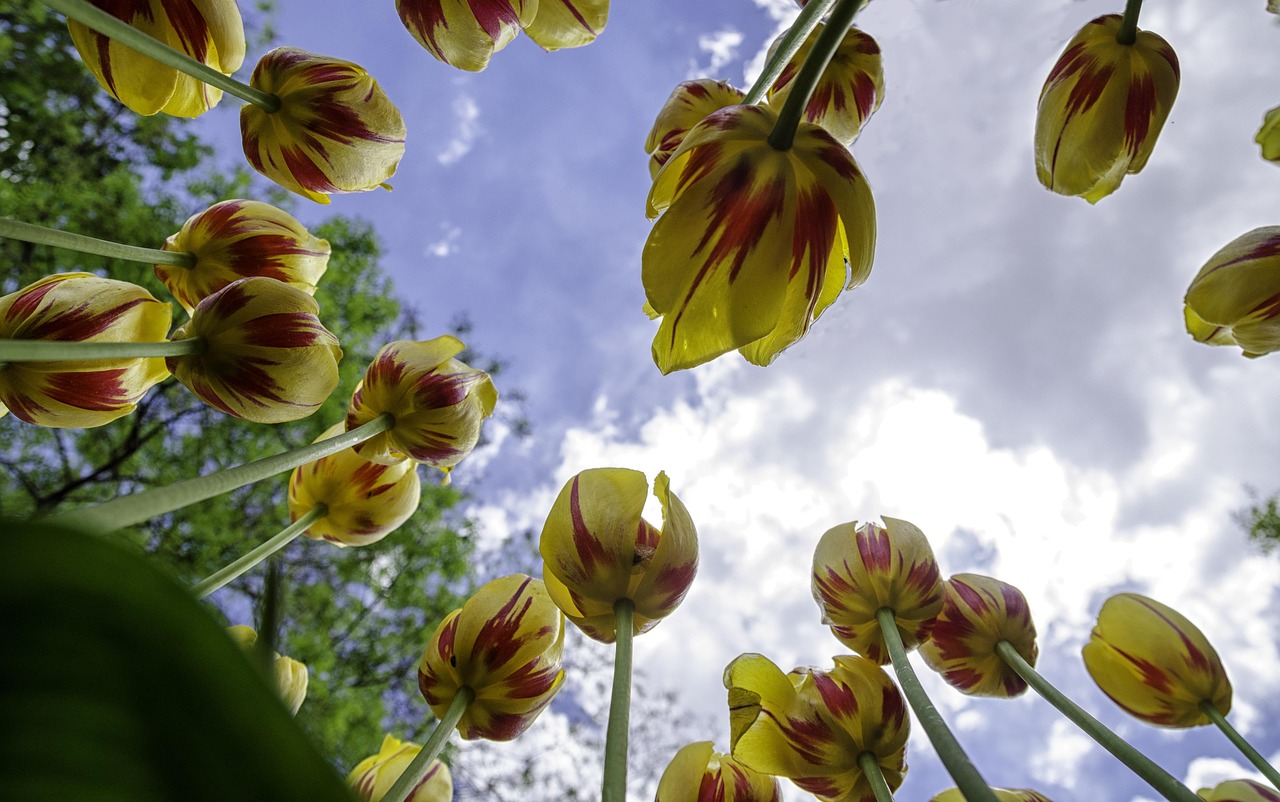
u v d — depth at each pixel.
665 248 0.21
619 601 0.25
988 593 0.32
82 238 0.28
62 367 0.30
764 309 0.22
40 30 1.86
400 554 2.14
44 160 1.92
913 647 0.29
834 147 0.22
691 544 0.26
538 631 0.29
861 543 0.29
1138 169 0.34
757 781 0.26
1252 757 0.27
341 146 0.36
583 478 0.26
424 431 0.35
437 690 0.28
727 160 0.22
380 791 0.29
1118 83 0.33
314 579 2.03
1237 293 0.29
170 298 1.97
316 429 2.10
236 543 1.93
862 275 0.22
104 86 0.33
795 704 0.26
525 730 0.29
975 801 0.14
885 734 0.26
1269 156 0.34
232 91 0.32
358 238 2.30
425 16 0.36
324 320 2.15
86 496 1.92
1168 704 0.30
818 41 0.21
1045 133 0.35
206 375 0.31
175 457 2.03
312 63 0.36
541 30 0.37
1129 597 0.32
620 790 0.17
